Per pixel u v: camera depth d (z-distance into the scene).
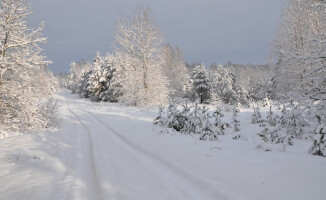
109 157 7.78
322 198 3.76
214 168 5.81
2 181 5.91
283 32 23.41
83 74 72.44
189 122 11.90
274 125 13.13
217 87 49.88
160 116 13.15
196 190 5.04
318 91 7.92
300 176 4.63
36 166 7.07
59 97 69.00
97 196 5.12
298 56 8.20
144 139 9.82
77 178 6.07
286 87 20.00
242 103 46.09
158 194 4.89
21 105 12.85
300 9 20.42
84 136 11.80
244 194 4.38
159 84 29.23
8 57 12.43
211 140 9.85
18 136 11.05
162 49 29.61
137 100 28.67
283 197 3.98
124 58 29.84
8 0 12.08
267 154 6.79
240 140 10.12
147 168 6.50
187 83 52.56
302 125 10.31
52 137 11.17
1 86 12.20
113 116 19.17
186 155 7.13
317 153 6.85
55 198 4.89
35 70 13.74
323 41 7.70
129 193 5.03
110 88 42.81
